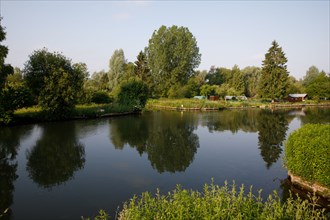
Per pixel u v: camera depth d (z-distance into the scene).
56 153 14.73
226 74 102.06
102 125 26.17
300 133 9.54
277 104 60.53
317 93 72.50
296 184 9.34
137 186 9.79
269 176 10.84
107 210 7.81
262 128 25.00
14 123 25.98
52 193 9.14
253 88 88.44
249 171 11.58
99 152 15.03
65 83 29.22
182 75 70.75
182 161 13.27
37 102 30.22
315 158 8.27
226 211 4.42
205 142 18.11
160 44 68.75
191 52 70.12
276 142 18.14
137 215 4.45
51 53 30.84
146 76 71.00
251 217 4.36
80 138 19.06
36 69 30.02
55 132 21.62
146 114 40.22
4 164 12.65
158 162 13.05
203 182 10.20
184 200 4.73
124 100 41.47
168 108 54.06
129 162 13.03
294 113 42.47
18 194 9.09
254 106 60.62
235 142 18.12
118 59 72.88
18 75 53.09
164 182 10.22
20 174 11.18
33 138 18.88
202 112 44.88
